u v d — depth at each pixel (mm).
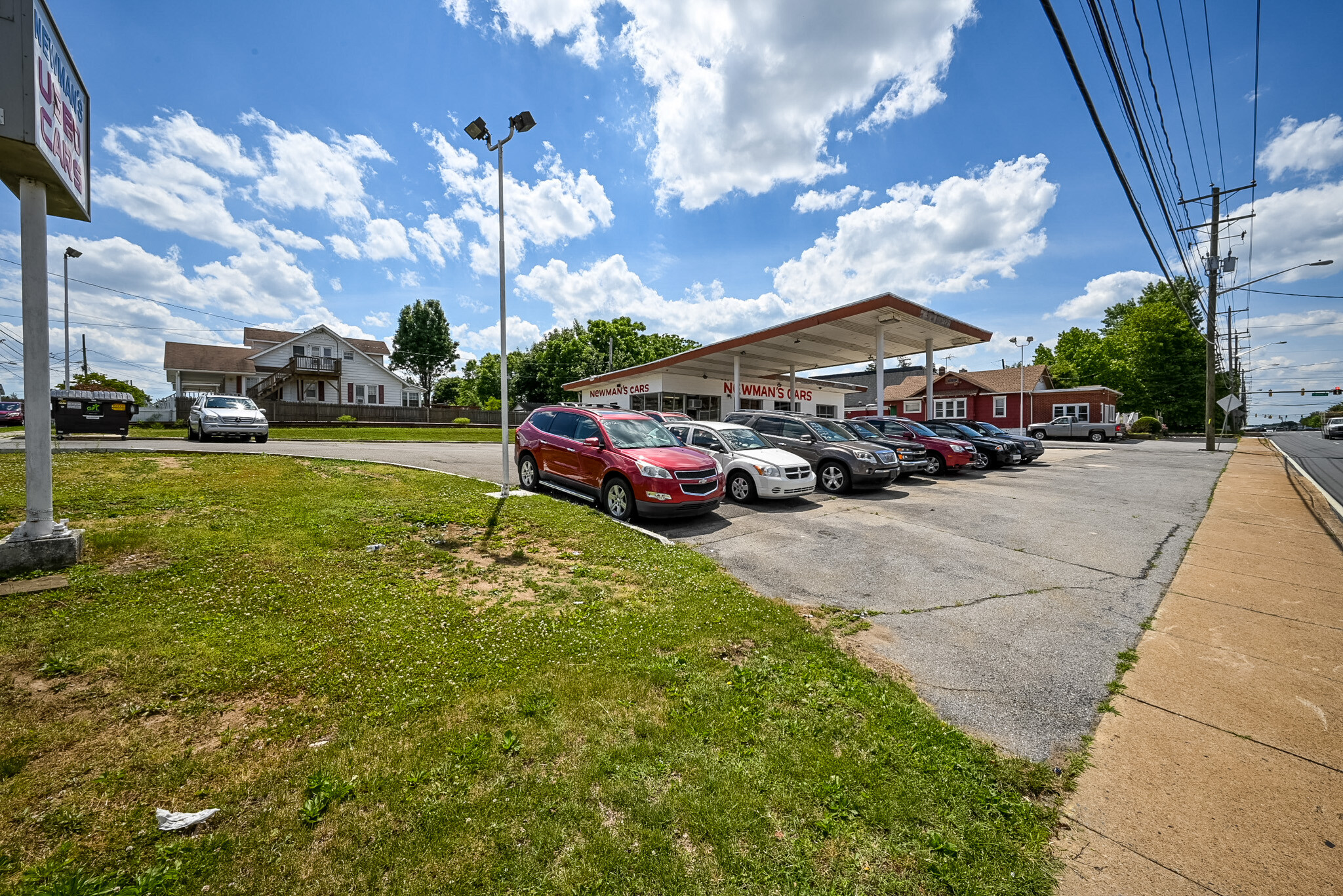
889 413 44812
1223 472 15750
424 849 2078
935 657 4070
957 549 7051
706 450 10672
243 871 1954
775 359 27250
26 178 4910
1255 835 2332
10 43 4293
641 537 7113
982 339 22688
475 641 3943
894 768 2699
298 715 2951
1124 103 6023
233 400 17312
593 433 9148
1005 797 2535
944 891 2027
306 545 5910
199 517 6598
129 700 2984
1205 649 4219
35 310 4926
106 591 4359
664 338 60688
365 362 37312
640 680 3449
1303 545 7293
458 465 13633
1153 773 2756
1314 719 3252
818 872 2074
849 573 6047
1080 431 33500
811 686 3486
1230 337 38312
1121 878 2105
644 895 1938
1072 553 6910
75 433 15828
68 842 2041
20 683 3066
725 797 2434
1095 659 4051
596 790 2453
